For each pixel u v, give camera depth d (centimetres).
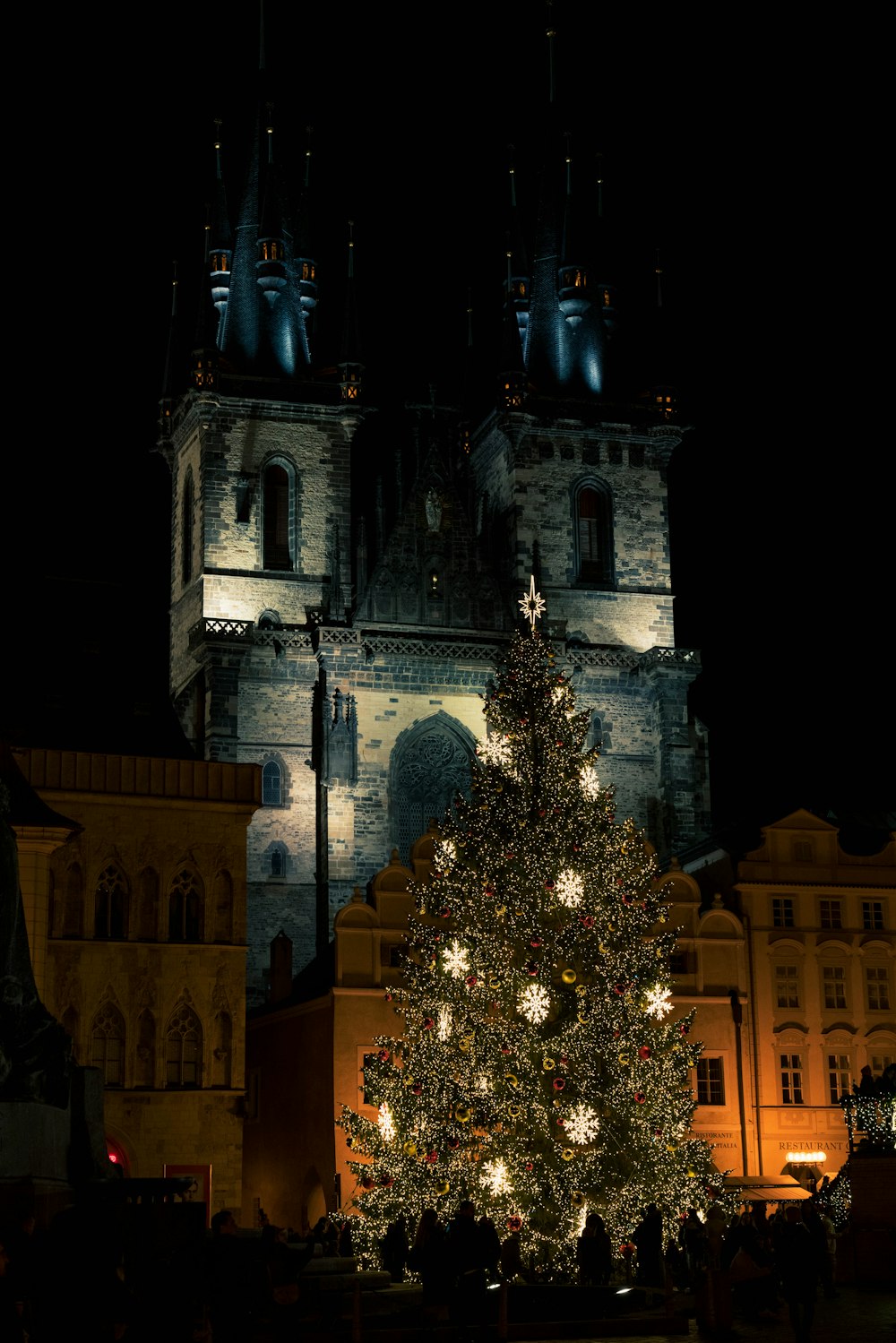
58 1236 2266
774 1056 8050
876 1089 5638
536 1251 5512
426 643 11081
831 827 8400
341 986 7456
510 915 5862
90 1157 3544
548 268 12662
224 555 11369
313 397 11706
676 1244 5600
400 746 10931
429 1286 3912
